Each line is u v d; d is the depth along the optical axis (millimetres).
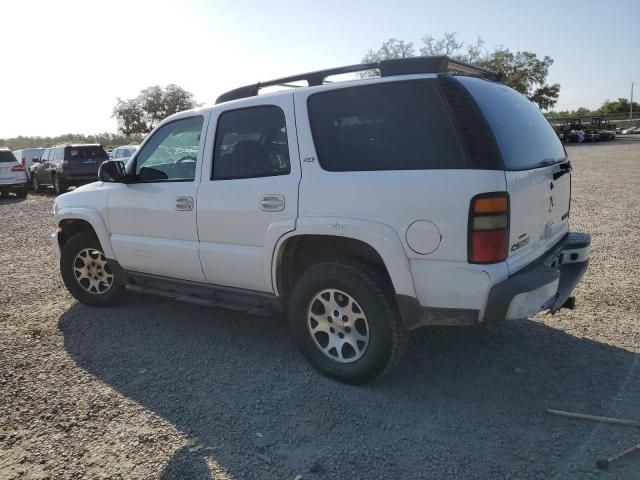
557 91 54188
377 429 3139
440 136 3197
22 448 3080
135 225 4789
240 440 3076
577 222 9164
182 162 4516
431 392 3551
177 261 4500
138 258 4840
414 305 3295
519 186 3174
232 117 4141
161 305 5570
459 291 3139
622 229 8422
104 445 3082
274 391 3629
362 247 3582
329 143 3594
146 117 55750
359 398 3500
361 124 3486
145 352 4367
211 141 4230
